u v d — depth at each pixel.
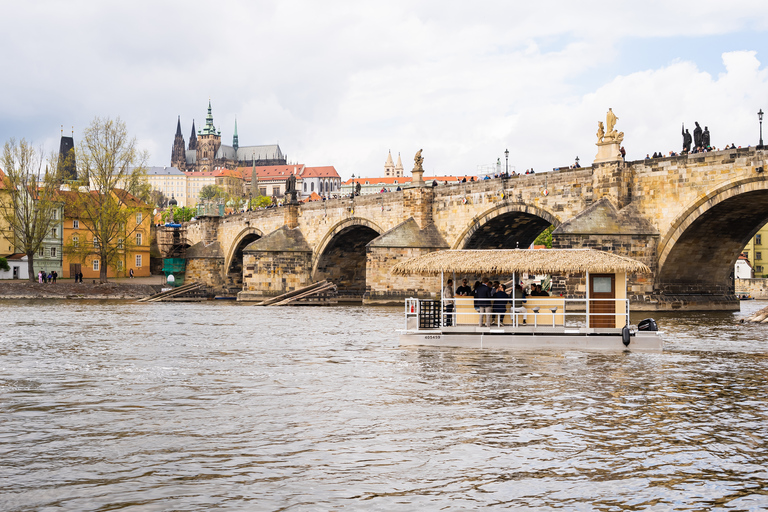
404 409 22.77
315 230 118.38
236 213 148.62
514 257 40.34
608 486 15.52
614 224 68.62
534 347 39.56
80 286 123.31
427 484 15.59
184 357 36.41
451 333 41.00
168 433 19.70
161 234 167.38
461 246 90.06
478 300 41.66
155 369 31.89
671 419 21.42
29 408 22.98
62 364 33.66
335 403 23.73
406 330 41.88
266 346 41.88
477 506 14.34
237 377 29.38
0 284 116.38
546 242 176.62
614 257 39.47
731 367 31.75
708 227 67.75
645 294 69.00
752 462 17.19
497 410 22.62
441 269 40.88
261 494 14.90
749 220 68.38
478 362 33.50
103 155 124.69
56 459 17.23
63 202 135.25
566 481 15.81
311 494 14.93
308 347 41.12
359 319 67.94
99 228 135.25
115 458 17.33
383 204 102.44
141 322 63.69
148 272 165.25
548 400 24.22
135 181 126.25
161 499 14.58
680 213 66.56
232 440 18.97
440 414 22.05
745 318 59.28
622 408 22.94
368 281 93.31
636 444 18.70
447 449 18.20
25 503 14.34
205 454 17.69
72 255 129.00
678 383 27.53
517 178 82.31
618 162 70.00
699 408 22.94
